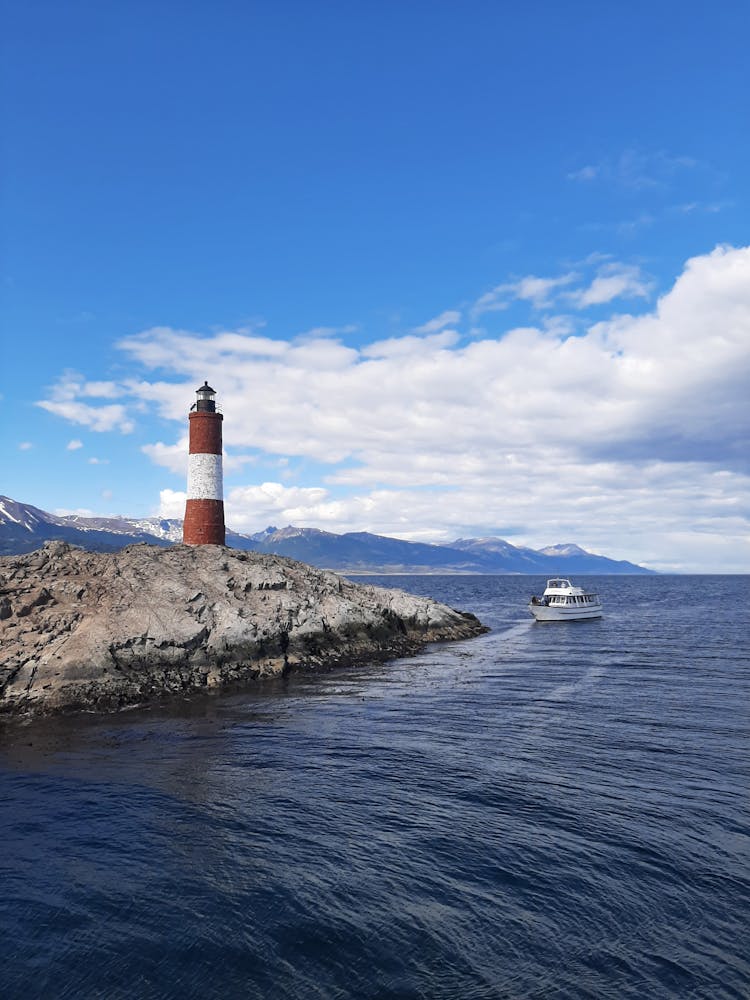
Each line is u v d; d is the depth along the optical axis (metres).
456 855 18.94
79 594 46.44
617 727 32.56
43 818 21.80
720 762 26.92
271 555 68.38
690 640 70.50
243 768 26.73
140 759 28.06
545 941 15.02
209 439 62.16
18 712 35.88
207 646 45.62
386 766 26.77
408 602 72.94
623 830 20.44
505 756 27.91
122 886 17.52
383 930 15.45
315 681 45.78
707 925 15.54
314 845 19.66
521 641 69.81
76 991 13.55
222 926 15.68
